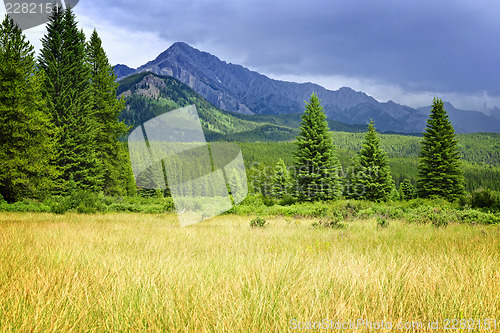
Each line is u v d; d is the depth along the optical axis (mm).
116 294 2443
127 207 20375
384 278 2676
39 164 24062
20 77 23938
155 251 4789
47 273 3045
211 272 3133
